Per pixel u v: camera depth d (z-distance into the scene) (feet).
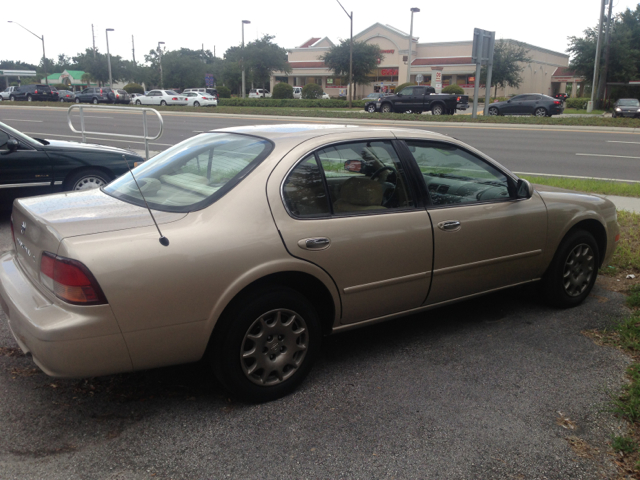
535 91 208.54
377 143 11.84
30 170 22.63
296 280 10.55
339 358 12.37
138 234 9.05
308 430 9.57
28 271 10.07
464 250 12.71
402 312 12.37
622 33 165.37
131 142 57.00
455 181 12.92
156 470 8.47
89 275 8.50
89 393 10.60
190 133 67.97
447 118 86.17
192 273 9.16
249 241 9.68
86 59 250.16
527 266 14.21
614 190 30.68
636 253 19.63
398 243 11.55
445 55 194.29
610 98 165.99
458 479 8.43
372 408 10.30
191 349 9.52
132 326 8.86
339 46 182.60
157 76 236.22
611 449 9.18
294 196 10.43
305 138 11.09
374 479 8.39
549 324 14.34
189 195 10.24
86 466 8.50
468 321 14.57
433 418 10.00
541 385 11.19
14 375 11.14
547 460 8.89
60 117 93.86
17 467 8.41
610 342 13.23
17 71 262.06
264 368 10.25
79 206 10.36
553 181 33.01
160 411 10.05
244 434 9.41
